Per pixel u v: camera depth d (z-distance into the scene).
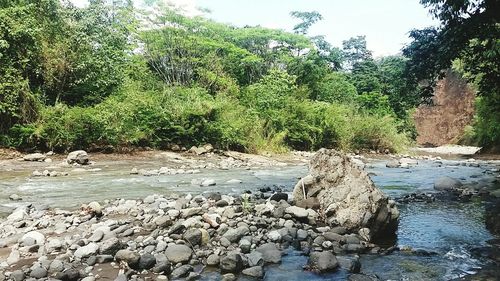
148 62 25.77
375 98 35.22
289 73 31.98
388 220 5.97
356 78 41.47
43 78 16.34
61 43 16.30
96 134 16.12
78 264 4.35
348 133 25.58
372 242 5.62
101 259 4.41
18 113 15.06
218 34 30.44
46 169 12.25
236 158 18.06
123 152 16.72
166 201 7.58
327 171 7.10
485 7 9.91
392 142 27.34
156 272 4.18
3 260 4.47
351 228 5.97
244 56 29.69
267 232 5.65
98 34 18.03
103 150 16.50
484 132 27.97
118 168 13.34
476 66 11.45
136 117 17.56
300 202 6.91
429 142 50.25
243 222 5.97
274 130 22.27
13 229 5.65
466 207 7.92
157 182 10.64
